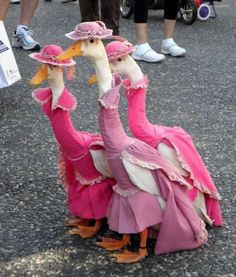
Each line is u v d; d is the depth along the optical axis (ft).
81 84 11.08
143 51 12.61
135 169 5.30
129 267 5.46
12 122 9.20
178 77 11.65
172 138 5.82
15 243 5.91
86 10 14.34
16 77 9.50
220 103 10.16
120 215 5.43
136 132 5.79
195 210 5.85
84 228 6.05
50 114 5.57
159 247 5.54
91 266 5.50
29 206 6.64
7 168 7.59
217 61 12.92
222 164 7.68
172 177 5.41
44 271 5.45
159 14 18.83
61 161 5.92
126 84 5.81
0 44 9.17
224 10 19.85
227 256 5.65
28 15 13.70
